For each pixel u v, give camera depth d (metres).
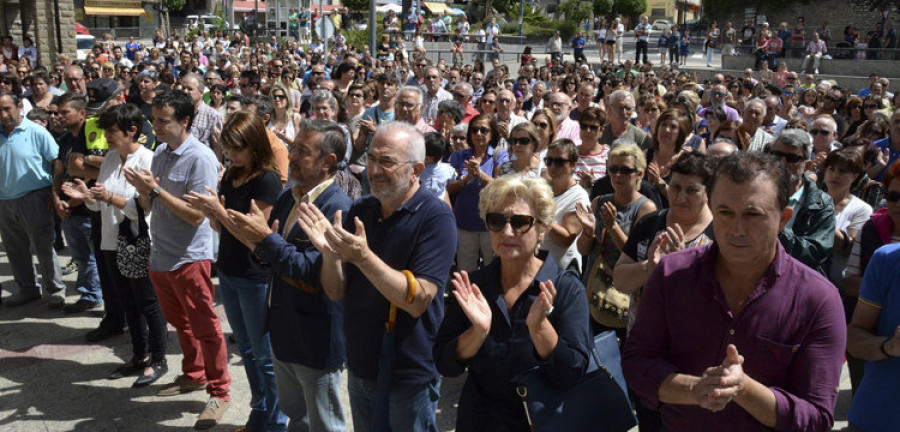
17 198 6.06
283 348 3.38
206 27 39.81
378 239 3.05
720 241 2.06
